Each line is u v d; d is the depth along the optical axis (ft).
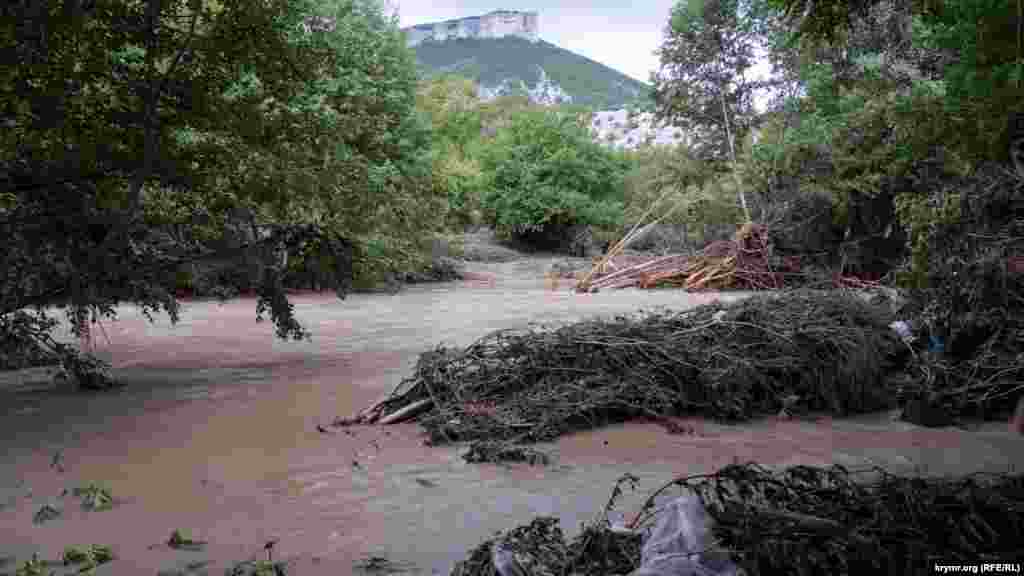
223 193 36.29
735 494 14.58
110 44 32.09
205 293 67.56
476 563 11.29
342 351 37.99
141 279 32.22
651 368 24.93
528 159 159.43
